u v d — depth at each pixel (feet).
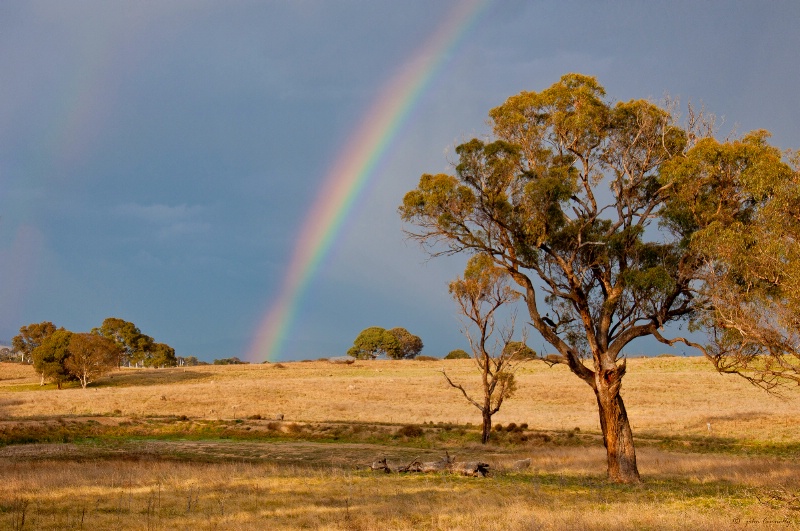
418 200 94.22
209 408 224.12
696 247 77.05
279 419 195.21
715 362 84.94
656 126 95.71
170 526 56.29
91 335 391.24
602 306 97.66
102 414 205.46
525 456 129.70
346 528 57.11
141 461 107.65
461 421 192.75
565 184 92.94
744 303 66.90
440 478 90.99
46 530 54.03
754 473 95.09
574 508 67.31
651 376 297.12
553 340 95.86
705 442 151.02
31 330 616.80
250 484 80.64
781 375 66.90
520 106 98.17
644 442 153.79
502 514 63.52
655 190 97.81
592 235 96.22
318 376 379.96
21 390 372.38
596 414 211.00
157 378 398.62
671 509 67.15
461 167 92.99
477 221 95.55
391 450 137.18
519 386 276.00
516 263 96.94
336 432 167.84
